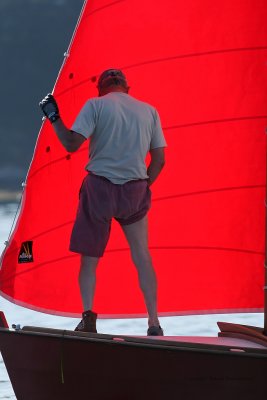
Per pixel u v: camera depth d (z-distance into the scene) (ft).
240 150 74.64
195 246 75.56
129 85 75.41
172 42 74.84
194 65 74.79
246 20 74.02
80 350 64.64
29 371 67.05
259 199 74.64
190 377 63.36
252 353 62.90
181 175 75.41
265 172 74.38
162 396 64.18
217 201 75.15
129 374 64.03
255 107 74.33
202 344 63.36
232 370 62.95
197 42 74.64
